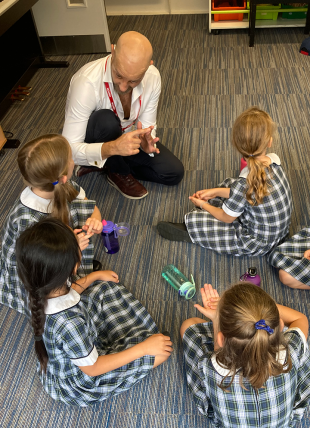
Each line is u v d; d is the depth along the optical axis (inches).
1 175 100.5
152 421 57.1
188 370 57.3
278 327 43.4
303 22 145.1
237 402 46.4
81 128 83.4
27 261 44.9
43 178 54.3
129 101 83.7
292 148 100.6
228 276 75.1
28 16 132.1
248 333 41.8
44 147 53.7
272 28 152.3
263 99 118.3
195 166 98.8
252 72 130.6
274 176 67.9
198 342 57.7
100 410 58.7
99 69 79.7
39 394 61.1
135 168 94.2
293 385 47.3
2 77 127.4
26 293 54.5
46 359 52.2
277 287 72.6
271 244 73.2
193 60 140.2
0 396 61.2
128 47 70.4
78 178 98.7
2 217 89.1
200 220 76.5
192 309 70.6
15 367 64.6
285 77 126.7
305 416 56.0
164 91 126.0
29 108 122.8
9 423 58.2
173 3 168.7
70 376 53.8
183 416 57.3
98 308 64.4
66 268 45.6
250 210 70.2
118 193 94.0
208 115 114.7
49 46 146.6
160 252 80.4
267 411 46.2
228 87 124.9
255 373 43.1
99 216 75.6
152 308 71.1
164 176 91.1
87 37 143.9
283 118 110.4
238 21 149.9
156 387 60.6
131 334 62.1
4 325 70.6
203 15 168.9
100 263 77.4
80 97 80.3
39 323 48.2
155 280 75.5
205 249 80.2
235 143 66.9
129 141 75.2
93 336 53.2
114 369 55.4
